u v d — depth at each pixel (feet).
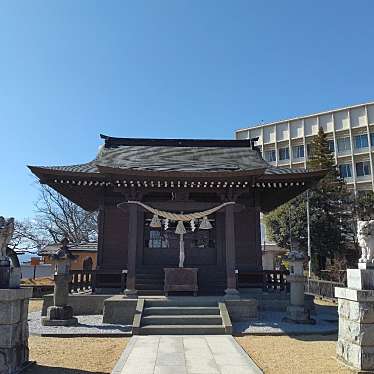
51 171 54.44
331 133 201.98
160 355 29.04
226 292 49.29
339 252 120.88
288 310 45.21
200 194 63.10
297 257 45.80
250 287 60.29
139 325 38.83
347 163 194.18
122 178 51.39
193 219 53.83
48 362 27.09
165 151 71.97
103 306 48.37
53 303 47.29
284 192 63.93
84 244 116.78
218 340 35.09
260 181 57.77
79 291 60.70
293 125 216.54
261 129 226.38
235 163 64.64
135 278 52.49
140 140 76.74
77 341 35.19
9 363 23.00
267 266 149.48
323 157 134.72
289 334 38.47
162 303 45.21
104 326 41.93
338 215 122.83
